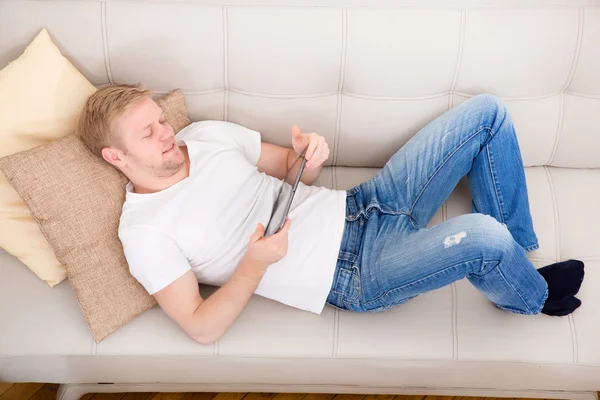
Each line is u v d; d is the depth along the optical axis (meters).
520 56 1.39
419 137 1.40
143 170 1.25
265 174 1.42
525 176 1.44
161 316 1.30
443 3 1.37
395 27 1.36
